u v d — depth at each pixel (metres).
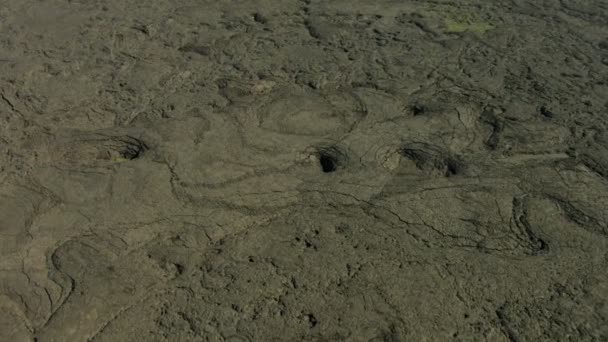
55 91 2.08
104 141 1.83
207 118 1.91
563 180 1.61
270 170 1.69
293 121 1.88
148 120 1.91
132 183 1.66
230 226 1.52
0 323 1.31
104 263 1.43
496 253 1.41
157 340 1.25
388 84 2.04
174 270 1.40
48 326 1.30
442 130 1.81
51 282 1.39
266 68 2.16
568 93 1.96
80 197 1.63
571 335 1.22
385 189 1.60
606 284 1.33
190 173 1.69
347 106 1.93
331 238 1.46
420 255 1.41
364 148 1.75
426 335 1.23
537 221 1.49
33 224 1.55
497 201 1.55
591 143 1.74
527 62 2.13
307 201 1.58
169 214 1.56
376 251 1.43
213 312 1.30
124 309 1.32
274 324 1.27
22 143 1.84
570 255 1.40
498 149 1.73
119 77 2.15
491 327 1.24
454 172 1.65
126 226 1.53
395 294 1.32
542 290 1.32
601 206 1.53
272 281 1.36
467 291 1.32
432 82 2.04
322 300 1.31
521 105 1.91
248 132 1.84
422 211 1.53
